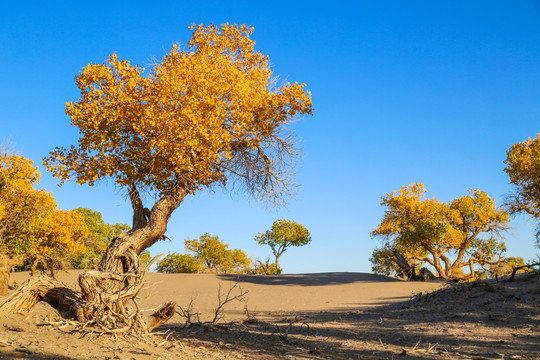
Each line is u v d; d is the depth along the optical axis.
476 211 51.56
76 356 5.95
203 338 9.29
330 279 44.12
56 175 11.73
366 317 15.80
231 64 13.20
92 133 11.56
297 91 13.55
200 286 36.84
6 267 23.19
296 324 13.75
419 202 52.78
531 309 13.76
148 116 11.35
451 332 11.51
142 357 6.47
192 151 12.05
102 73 11.48
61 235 33.78
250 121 13.27
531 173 35.25
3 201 31.23
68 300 8.61
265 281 41.53
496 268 48.47
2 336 6.46
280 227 68.94
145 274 8.75
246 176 13.61
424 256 53.69
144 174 12.26
